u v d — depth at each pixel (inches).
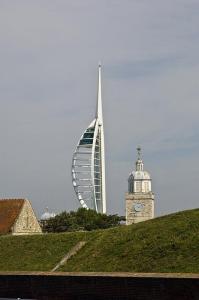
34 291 2466.8
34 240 3476.9
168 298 2180.1
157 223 3043.8
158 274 2306.8
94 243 3085.6
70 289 2386.8
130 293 2252.7
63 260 3014.3
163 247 2706.7
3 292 2529.5
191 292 2135.8
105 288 2310.5
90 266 2805.1
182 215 3056.1
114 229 3221.0
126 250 2822.3
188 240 2701.8
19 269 3125.0
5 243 3538.4
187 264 2485.2
